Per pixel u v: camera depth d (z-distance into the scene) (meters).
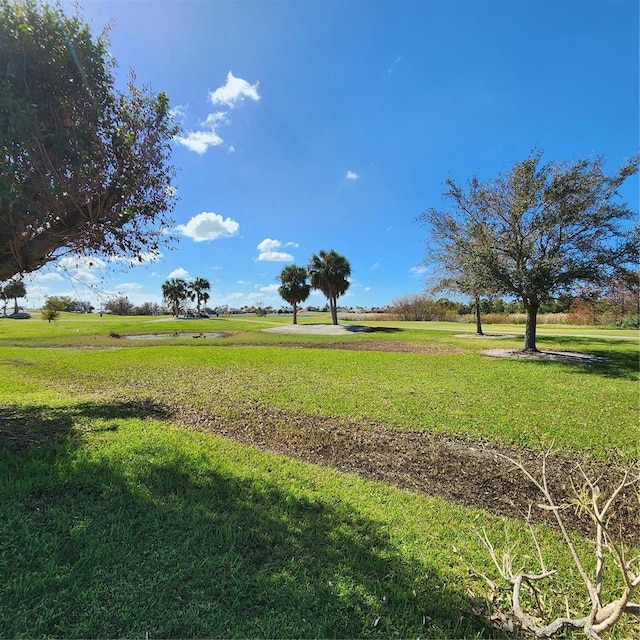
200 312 65.69
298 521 3.02
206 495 3.37
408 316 48.75
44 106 4.01
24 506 2.97
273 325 36.47
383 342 20.53
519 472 4.48
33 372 10.50
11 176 3.74
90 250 5.38
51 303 37.28
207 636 1.85
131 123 4.89
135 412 6.37
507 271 13.04
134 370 11.01
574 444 5.23
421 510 3.43
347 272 36.50
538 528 3.29
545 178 12.62
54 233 4.57
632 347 16.97
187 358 13.66
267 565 2.43
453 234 14.98
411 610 2.13
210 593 2.14
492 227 13.48
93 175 4.39
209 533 2.74
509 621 1.95
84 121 4.29
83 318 52.50
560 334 24.84
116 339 22.69
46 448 4.29
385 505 3.48
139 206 5.23
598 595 1.67
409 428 5.86
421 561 2.61
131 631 1.85
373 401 7.35
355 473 4.38
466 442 5.34
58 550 2.43
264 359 13.42
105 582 2.17
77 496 3.19
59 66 4.08
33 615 1.91
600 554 1.72
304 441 5.34
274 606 2.08
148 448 4.45
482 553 2.78
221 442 4.98
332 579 2.34
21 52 3.79
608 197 12.20
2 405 6.40
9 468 3.70
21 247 4.50
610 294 13.10
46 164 4.00
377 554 2.66
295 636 1.88
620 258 11.98
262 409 6.80
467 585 2.39
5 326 33.22
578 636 2.01
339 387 8.63
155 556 2.43
